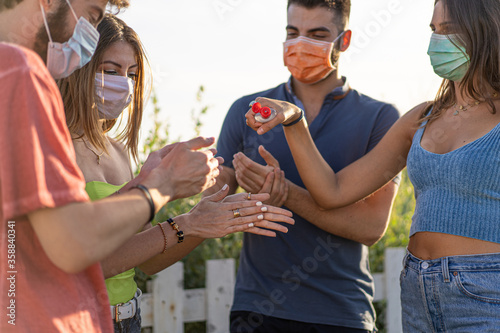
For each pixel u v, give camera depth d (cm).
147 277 299
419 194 182
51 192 100
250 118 189
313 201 217
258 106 188
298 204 216
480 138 165
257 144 234
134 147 199
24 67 102
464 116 175
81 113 168
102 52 174
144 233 166
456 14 171
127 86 179
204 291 302
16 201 99
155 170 129
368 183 209
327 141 227
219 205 171
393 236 388
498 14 168
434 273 169
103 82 175
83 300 119
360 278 227
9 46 105
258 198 178
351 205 222
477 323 160
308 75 229
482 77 170
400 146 204
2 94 101
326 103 232
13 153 100
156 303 289
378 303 369
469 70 171
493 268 159
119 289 172
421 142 184
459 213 165
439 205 170
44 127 103
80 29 122
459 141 171
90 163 173
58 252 102
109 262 155
